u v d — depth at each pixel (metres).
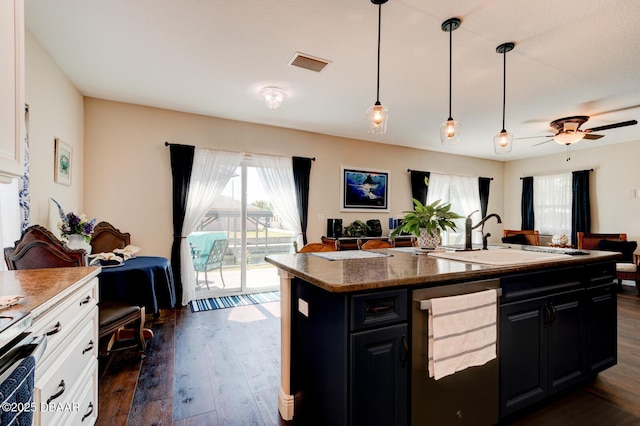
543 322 1.80
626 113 3.89
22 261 1.93
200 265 4.30
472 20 2.06
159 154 3.86
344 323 1.23
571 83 3.04
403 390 1.33
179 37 2.31
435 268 1.54
